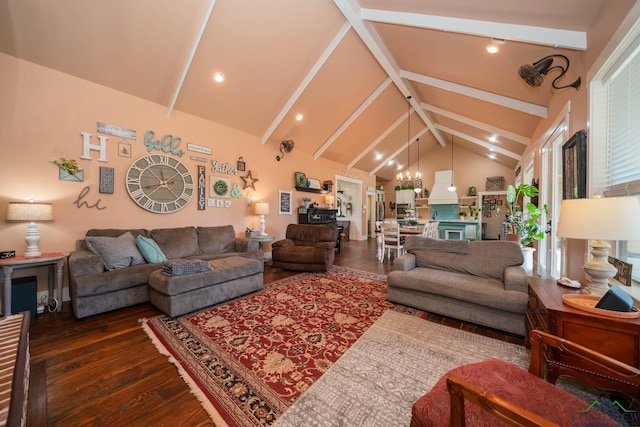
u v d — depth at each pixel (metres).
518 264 2.59
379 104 5.56
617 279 1.70
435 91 4.54
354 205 8.86
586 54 2.04
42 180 2.83
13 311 2.38
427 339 2.07
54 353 1.87
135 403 1.40
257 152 5.22
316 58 3.91
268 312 2.62
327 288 3.42
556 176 3.06
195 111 4.12
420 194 10.07
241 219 4.93
